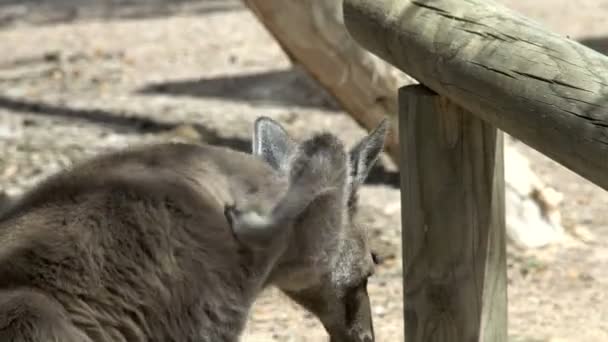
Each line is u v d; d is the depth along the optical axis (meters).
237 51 27.39
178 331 6.79
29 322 6.11
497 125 6.59
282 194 7.18
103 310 6.52
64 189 6.86
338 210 7.16
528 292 12.59
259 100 21.84
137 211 6.73
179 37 29.97
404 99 7.62
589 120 5.76
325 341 11.04
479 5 6.94
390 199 15.64
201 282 6.82
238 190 7.40
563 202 15.75
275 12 13.38
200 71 25.03
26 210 6.86
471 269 7.63
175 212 6.84
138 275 6.63
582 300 12.29
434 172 7.55
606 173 5.69
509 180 14.22
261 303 12.24
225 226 6.98
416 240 7.76
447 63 6.84
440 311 7.77
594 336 11.13
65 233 6.57
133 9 35.91
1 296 6.25
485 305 7.70
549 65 6.13
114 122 20.28
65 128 19.86
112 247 6.61
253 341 11.02
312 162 6.55
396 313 11.80
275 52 26.86
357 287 8.30
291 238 7.13
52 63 26.72
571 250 13.91
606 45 25.53
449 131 7.44
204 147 7.64
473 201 7.54
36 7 37.19
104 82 24.08
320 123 19.77
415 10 7.24
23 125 20.19
